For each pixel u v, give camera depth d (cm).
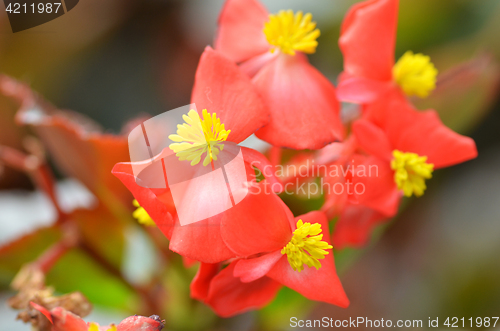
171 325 17
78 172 16
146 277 17
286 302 17
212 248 13
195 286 13
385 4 14
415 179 14
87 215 17
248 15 14
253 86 13
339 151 14
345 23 14
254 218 13
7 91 16
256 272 13
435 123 14
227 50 14
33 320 14
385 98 14
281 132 13
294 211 15
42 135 16
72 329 13
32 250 17
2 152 16
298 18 14
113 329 13
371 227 15
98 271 17
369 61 14
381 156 14
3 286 18
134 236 18
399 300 22
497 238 23
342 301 13
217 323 17
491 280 22
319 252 13
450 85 17
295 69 14
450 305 22
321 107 13
